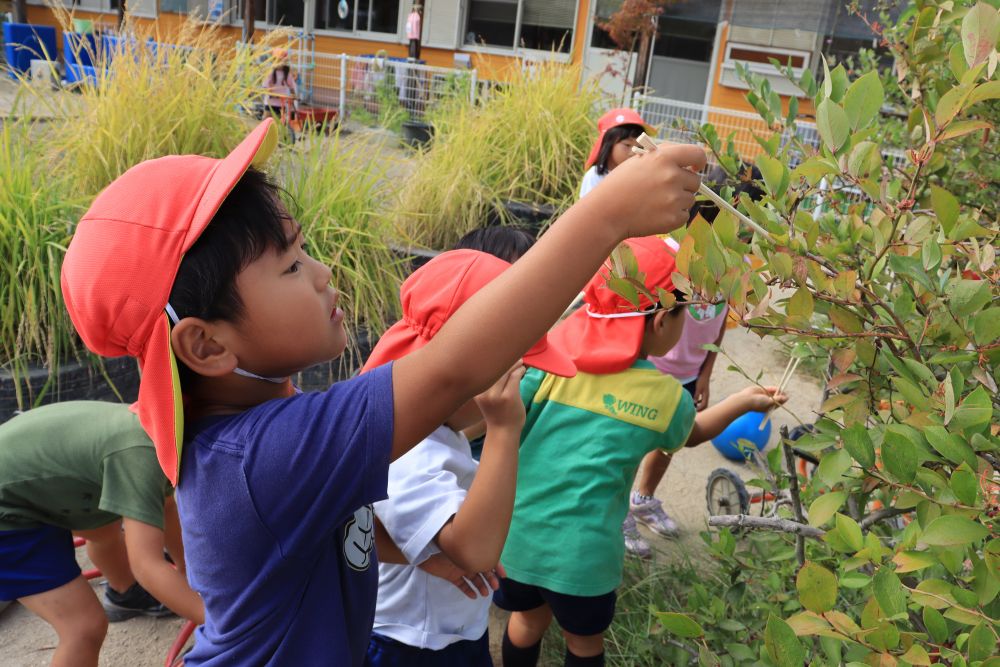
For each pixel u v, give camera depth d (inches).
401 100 492.1
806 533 68.7
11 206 160.2
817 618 51.1
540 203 262.2
